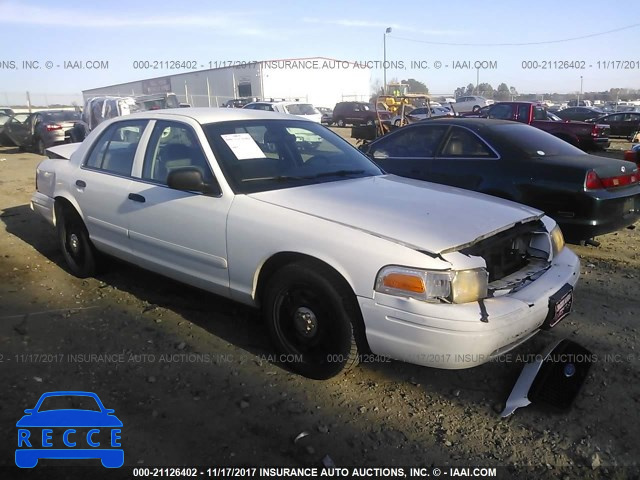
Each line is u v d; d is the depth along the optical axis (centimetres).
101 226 456
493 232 310
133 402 315
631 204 550
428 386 332
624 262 550
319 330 323
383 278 287
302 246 314
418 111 2795
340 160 428
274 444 281
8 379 336
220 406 312
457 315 273
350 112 3092
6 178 1145
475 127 595
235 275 353
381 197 348
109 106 1752
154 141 420
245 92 4272
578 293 466
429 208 330
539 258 353
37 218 765
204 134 385
